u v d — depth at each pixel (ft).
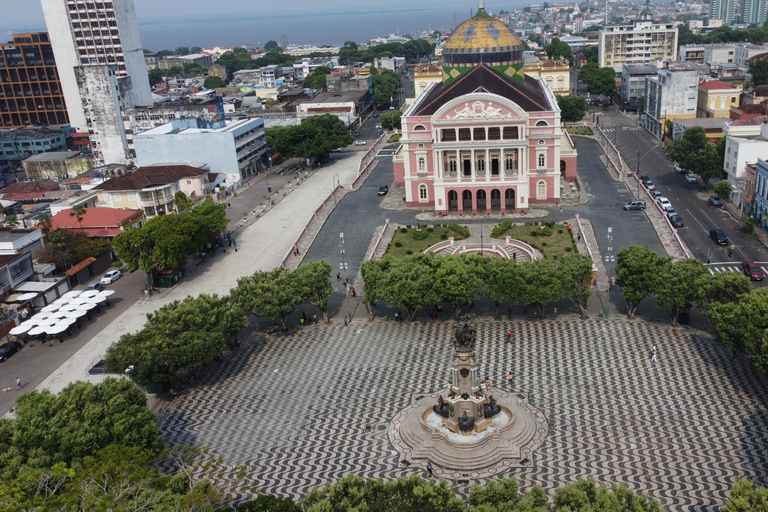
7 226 464.65
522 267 341.00
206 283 431.84
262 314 339.57
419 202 554.05
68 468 207.51
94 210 507.30
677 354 306.55
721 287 298.76
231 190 651.66
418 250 456.04
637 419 258.37
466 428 248.93
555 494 184.75
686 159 553.23
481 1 620.08
